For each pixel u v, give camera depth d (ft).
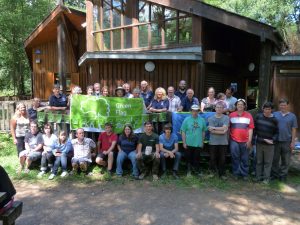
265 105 21.97
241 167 23.21
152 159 23.04
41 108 27.30
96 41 42.96
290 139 22.48
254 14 67.72
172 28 35.01
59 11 43.34
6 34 68.80
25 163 25.00
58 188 21.27
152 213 17.20
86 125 25.39
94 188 21.22
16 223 16.02
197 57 32.45
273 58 33.81
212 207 18.10
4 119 36.73
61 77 43.91
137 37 38.11
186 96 27.35
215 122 23.12
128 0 38.73
